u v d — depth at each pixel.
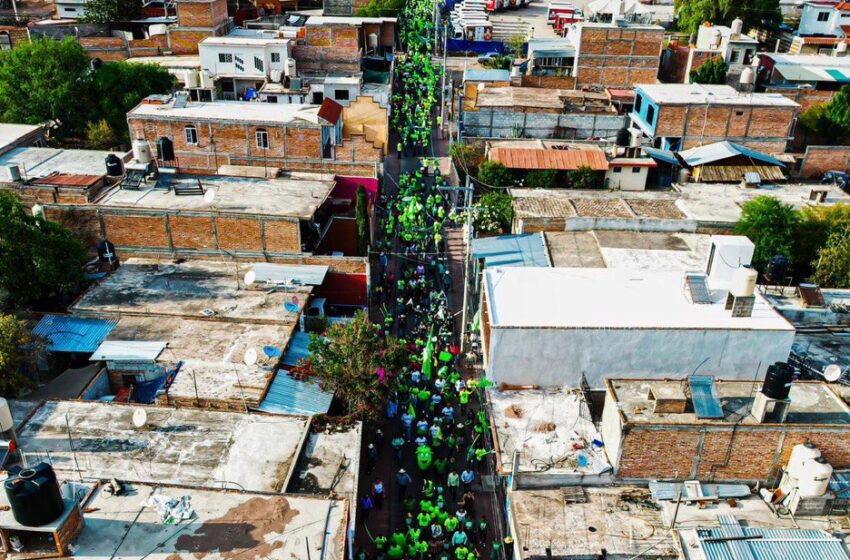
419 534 27.84
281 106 57.97
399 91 86.12
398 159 69.88
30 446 27.48
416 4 113.69
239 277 41.56
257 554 20.30
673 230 45.81
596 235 44.88
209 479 26.30
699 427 26.09
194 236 43.53
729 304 32.22
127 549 20.31
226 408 31.16
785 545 23.94
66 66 65.50
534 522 25.84
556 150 58.12
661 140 63.41
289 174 52.59
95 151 54.72
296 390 32.47
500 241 44.91
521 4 138.88
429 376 37.41
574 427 29.70
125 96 65.38
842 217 46.41
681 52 84.31
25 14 101.00
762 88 76.25
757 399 26.28
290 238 43.09
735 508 26.41
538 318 31.48
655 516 26.06
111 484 22.23
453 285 49.12
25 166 51.06
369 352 32.72
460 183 60.06
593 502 26.64
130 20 91.38
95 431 28.39
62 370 36.16
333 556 20.36
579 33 77.88
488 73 81.94
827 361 34.12
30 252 37.25
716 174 58.12
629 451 26.69
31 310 38.75
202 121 54.12
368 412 31.98
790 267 46.53
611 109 71.44
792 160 61.41
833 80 77.62
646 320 31.61
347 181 54.44
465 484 32.00
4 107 66.25
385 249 52.12
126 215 43.03
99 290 39.44
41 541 20.50
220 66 72.88
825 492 25.67
